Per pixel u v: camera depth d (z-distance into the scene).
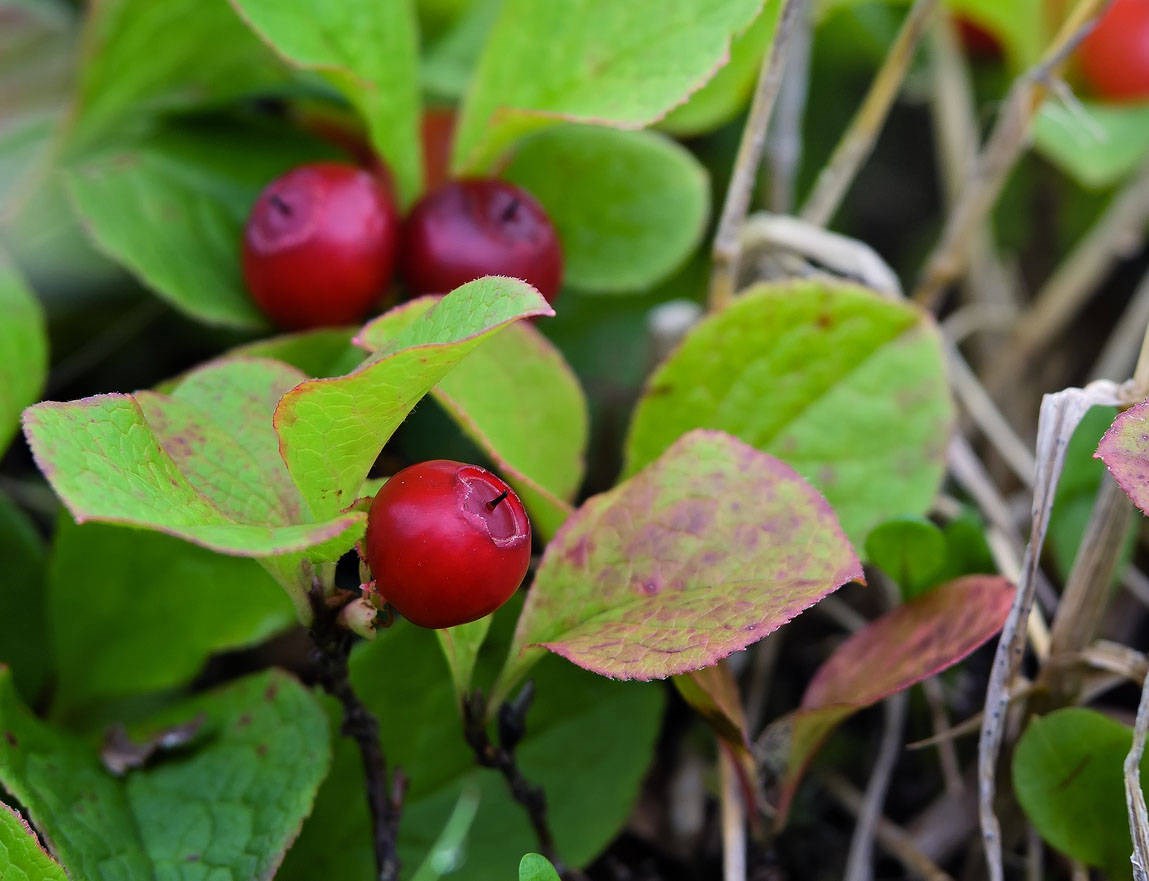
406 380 0.20
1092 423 0.25
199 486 0.21
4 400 0.24
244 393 0.22
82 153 0.26
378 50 0.25
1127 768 0.22
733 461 0.22
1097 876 0.24
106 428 0.20
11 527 0.25
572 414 0.24
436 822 0.24
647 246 0.26
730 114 0.26
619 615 0.22
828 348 0.24
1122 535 0.23
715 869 0.25
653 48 0.24
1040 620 0.25
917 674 0.22
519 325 0.23
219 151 0.26
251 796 0.23
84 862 0.22
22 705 0.23
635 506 0.22
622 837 0.26
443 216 0.24
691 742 0.26
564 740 0.24
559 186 0.26
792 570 0.21
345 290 0.24
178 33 0.25
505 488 0.21
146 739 0.23
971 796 0.25
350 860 0.23
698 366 0.24
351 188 0.24
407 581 0.20
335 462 0.21
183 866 0.22
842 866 0.26
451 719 0.24
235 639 0.24
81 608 0.24
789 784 0.23
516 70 0.24
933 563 0.24
